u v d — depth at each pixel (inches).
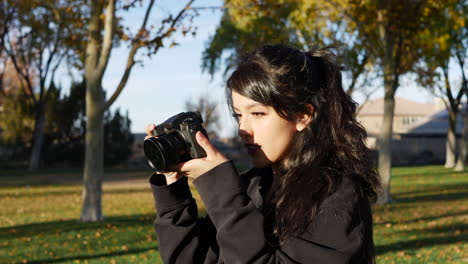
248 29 623.5
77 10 431.8
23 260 283.6
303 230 45.6
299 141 50.8
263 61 50.6
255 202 57.0
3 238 354.9
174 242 55.8
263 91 49.1
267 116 50.4
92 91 434.6
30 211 523.2
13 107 1476.4
